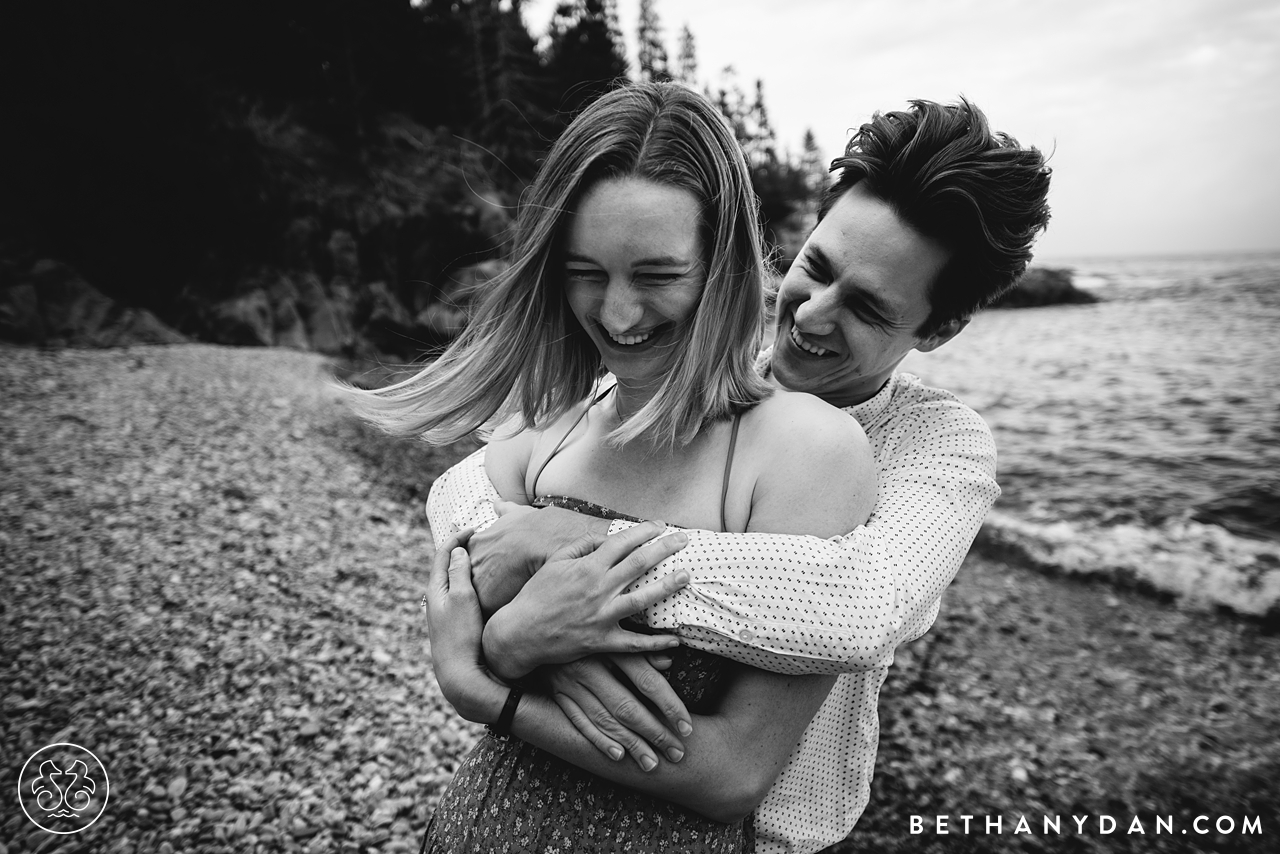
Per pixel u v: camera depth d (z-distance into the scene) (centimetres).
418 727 432
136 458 836
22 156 1606
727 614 101
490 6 2833
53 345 1384
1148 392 1888
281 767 393
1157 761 488
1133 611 745
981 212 131
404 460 966
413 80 2850
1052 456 1321
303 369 1431
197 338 1700
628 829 114
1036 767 470
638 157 100
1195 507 1039
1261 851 400
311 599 576
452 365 136
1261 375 2075
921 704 535
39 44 1638
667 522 116
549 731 111
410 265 2177
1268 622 727
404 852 344
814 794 136
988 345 2842
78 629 506
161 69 1841
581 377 132
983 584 788
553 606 107
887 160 138
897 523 121
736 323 110
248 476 827
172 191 1775
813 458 109
